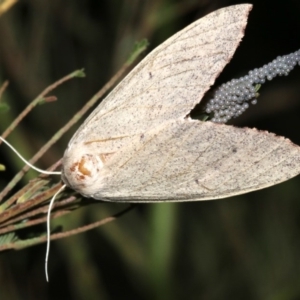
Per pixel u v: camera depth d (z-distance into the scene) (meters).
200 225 0.54
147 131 0.33
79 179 0.33
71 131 0.46
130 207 0.33
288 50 0.56
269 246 0.53
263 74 0.33
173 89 0.33
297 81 0.53
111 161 0.33
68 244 0.46
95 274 0.47
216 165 0.33
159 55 0.33
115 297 0.55
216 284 0.53
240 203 0.54
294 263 0.53
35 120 0.46
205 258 0.54
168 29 0.45
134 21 0.45
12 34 0.46
